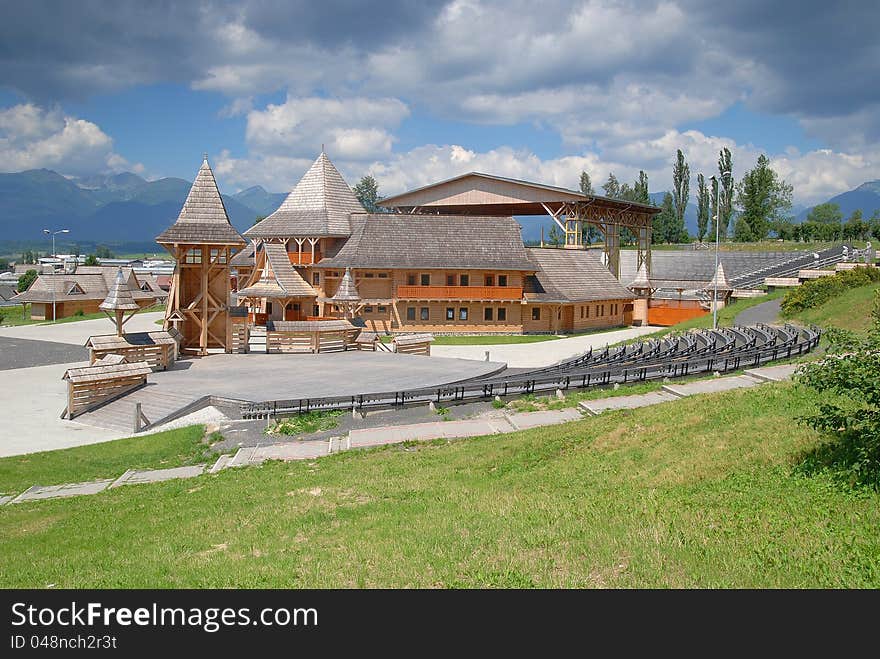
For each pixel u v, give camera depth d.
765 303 66.75
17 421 31.73
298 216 72.81
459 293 67.06
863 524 11.73
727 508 13.40
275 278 59.94
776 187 143.12
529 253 72.88
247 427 29.08
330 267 67.56
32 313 90.38
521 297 67.75
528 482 17.66
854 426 15.77
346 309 60.22
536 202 85.25
